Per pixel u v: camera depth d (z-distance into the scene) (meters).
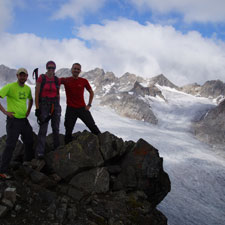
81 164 5.75
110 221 4.66
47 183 5.19
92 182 5.51
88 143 6.13
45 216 4.32
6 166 5.14
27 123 5.67
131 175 6.14
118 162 6.71
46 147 6.65
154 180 6.35
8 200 4.26
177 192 49.31
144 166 6.23
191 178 57.34
